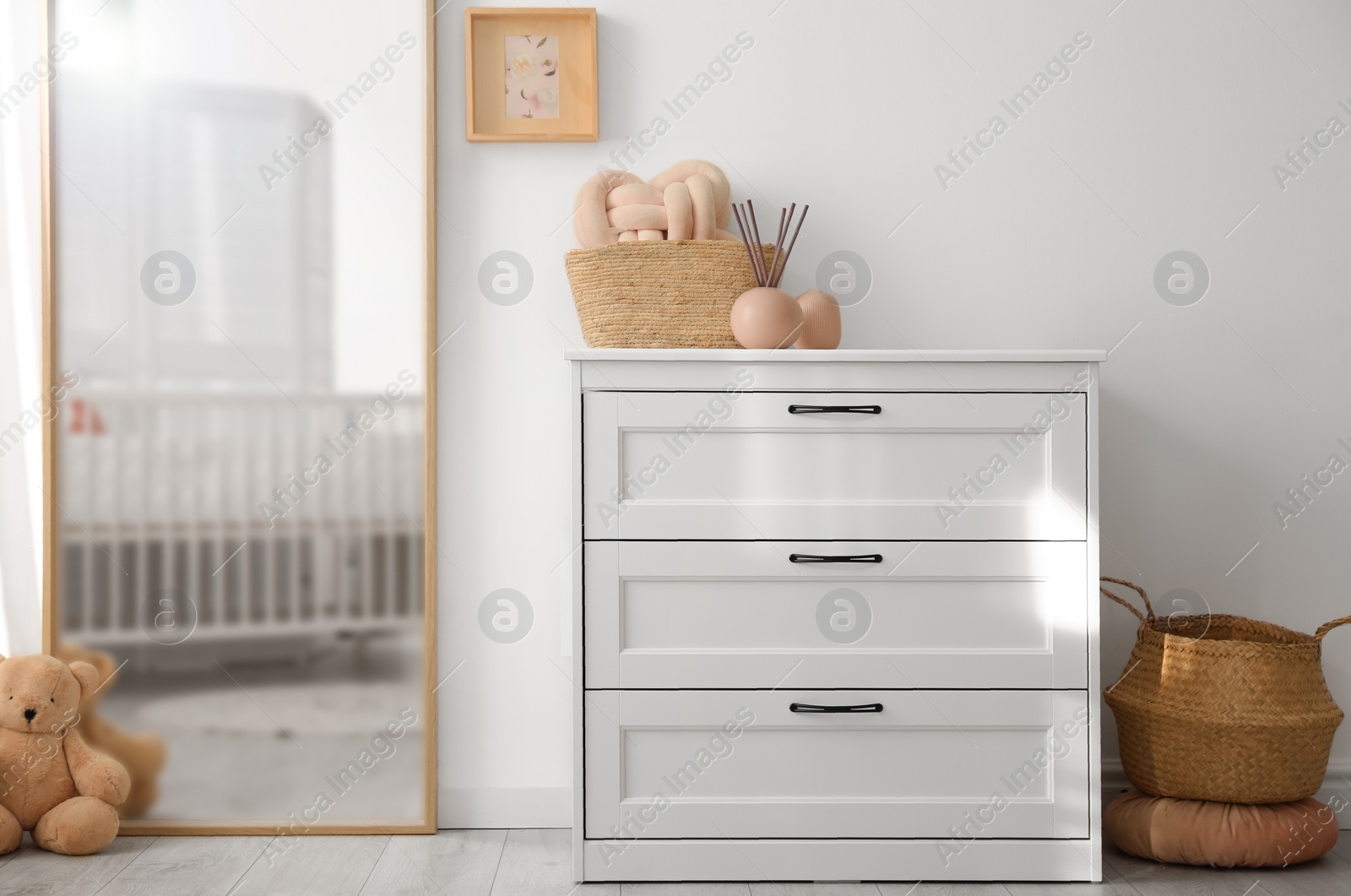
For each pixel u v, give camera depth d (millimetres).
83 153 2135
